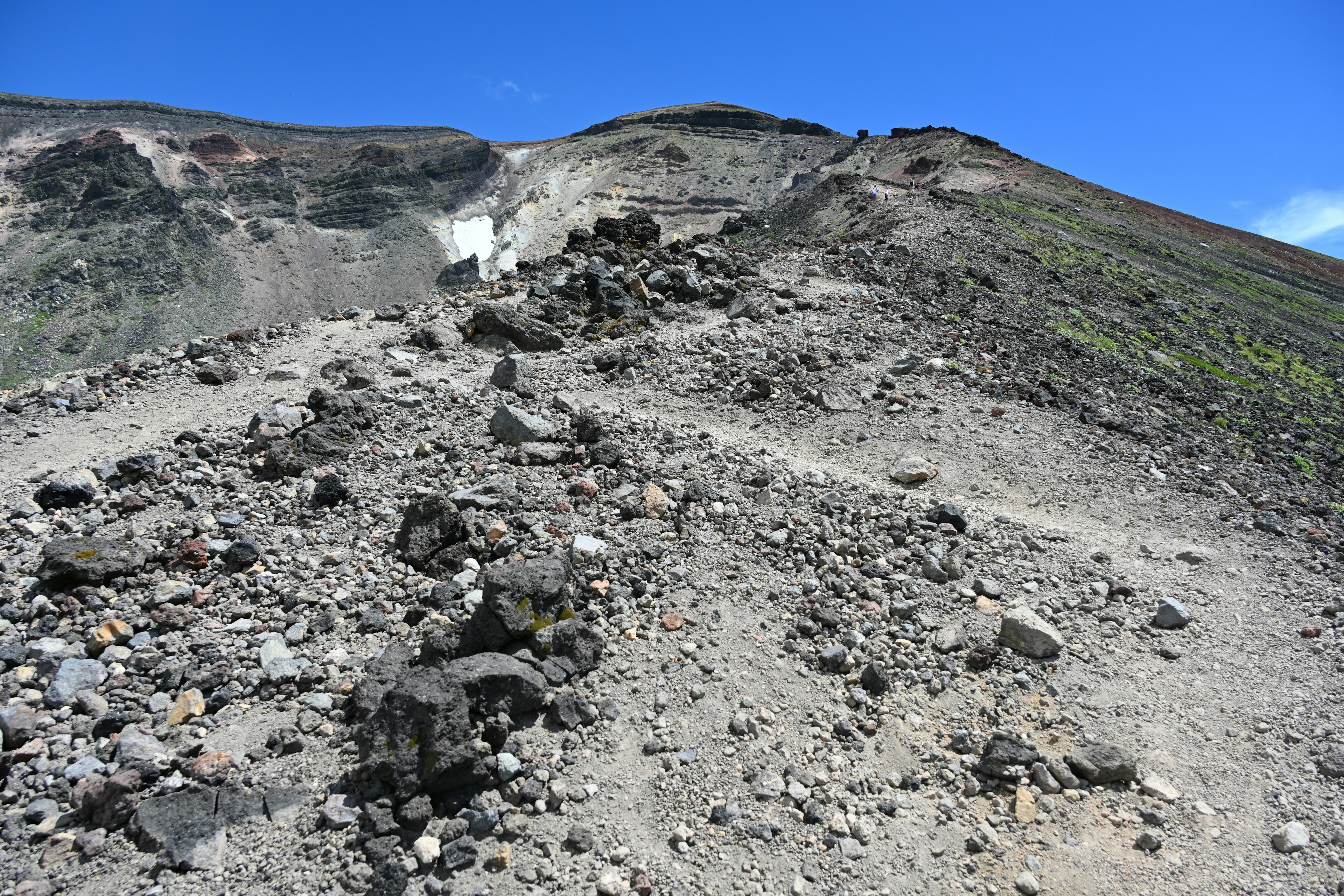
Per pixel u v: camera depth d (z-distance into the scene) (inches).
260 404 512.7
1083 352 827.4
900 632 338.3
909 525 423.2
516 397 547.2
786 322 756.6
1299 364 1085.1
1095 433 593.6
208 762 247.9
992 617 354.0
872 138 7219.5
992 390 640.4
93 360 6501.0
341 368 577.6
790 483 449.7
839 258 1005.8
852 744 280.2
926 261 1056.8
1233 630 359.6
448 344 651.5
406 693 248.8
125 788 232.4
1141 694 313.0
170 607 309.9
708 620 334.3
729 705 292.8
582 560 352.5
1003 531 427.2
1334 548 447.5
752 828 243.3
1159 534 454.9
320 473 422.9
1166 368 872.3
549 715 278.1
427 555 358.3
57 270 7436.0
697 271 890.7
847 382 626.2
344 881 217.5
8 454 422.0
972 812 257.9
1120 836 249.8
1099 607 368.5
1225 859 241.1
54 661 275.9
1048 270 1197.7
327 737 267.0
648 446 478.9
